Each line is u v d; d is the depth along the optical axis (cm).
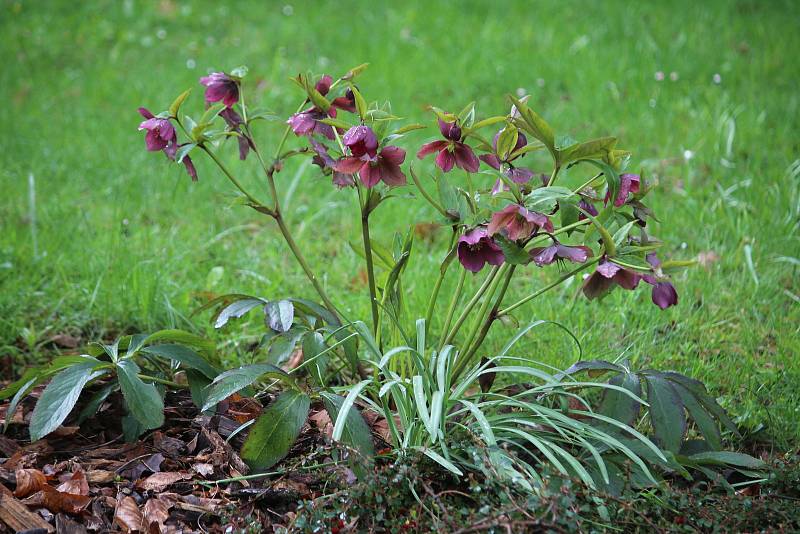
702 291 214
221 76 177
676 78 323
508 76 347
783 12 411
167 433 180
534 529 158
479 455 164
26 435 179
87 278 217
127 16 441
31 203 232
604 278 172
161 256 224
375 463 168
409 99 329
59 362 175
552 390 173
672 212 239
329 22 427
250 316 209
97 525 164
